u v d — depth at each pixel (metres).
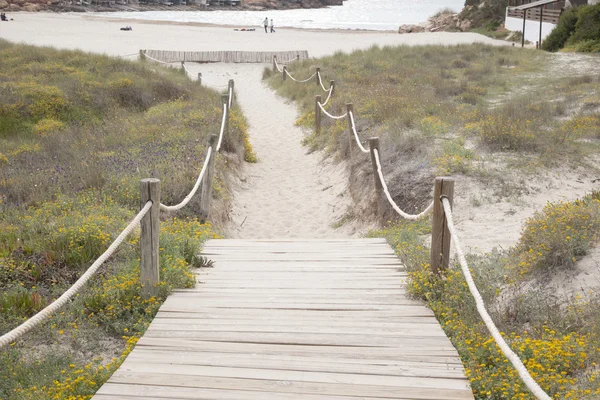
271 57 35.09
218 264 7.26
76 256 7.29
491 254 7.47
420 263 6.71
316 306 5.77
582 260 6.48
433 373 4.41
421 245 7.79
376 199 10.92
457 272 6.15
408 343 4.93
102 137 15.22
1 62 23.59
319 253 7.75
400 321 5.41
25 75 21.28
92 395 4.29
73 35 44.97
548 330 5.02
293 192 14.00
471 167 10.95
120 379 4.29
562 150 11.84
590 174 10.73
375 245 8.16
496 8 50.94
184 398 4.03
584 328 5.09
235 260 7.43
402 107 16.55
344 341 4.96
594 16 32.75
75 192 10.27
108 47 38.00
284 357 4.67
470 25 51.84
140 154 12.84
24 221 8.59
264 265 7.21
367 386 4.20
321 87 23.86
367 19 100.31
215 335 5.08
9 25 52.09
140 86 20.95
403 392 4.12
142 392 4.11
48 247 7.45
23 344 5.45
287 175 15.41
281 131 20.00
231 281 6.58
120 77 22.00
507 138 12.30
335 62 28.91
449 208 5.92
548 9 39.53
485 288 6.09
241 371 4.42
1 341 3.77
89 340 5.56
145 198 5.92
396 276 6.74
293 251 7.87
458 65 27.80
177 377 4.32
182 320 5.42
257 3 123.19
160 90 21.36
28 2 84.31
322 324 5.33
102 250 7.41
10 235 7.95
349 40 44.84
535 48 36.69
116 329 5.69
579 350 4.61
